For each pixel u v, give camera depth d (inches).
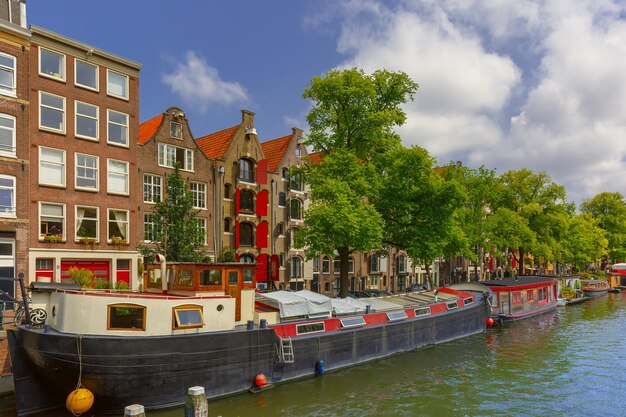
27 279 861.2
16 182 851.4
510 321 1274.6
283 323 662.5
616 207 2972.4
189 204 946.7
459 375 716.7
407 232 1115.9
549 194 1942.7
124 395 505.0
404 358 802.8
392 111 1072.2
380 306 856.9
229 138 1362.0
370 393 619.2
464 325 1002.1
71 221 940.0
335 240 967.0
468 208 1556.3
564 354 871.7
